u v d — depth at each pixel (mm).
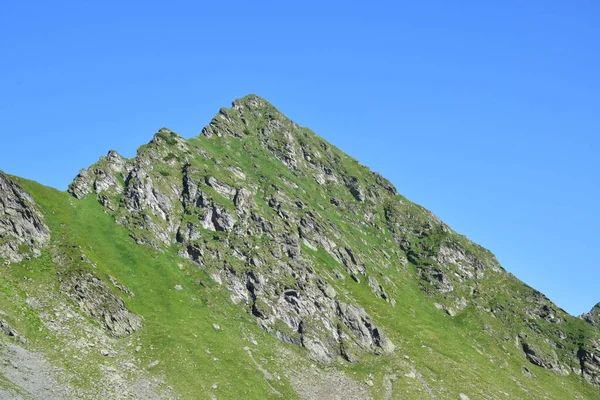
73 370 97375
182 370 110375
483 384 145500
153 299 130500
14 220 125688
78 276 120812
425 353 150875
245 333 131875
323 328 141500
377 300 171125
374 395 124625
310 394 118875
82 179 156875
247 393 111375
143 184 159000
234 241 155375
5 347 93000
